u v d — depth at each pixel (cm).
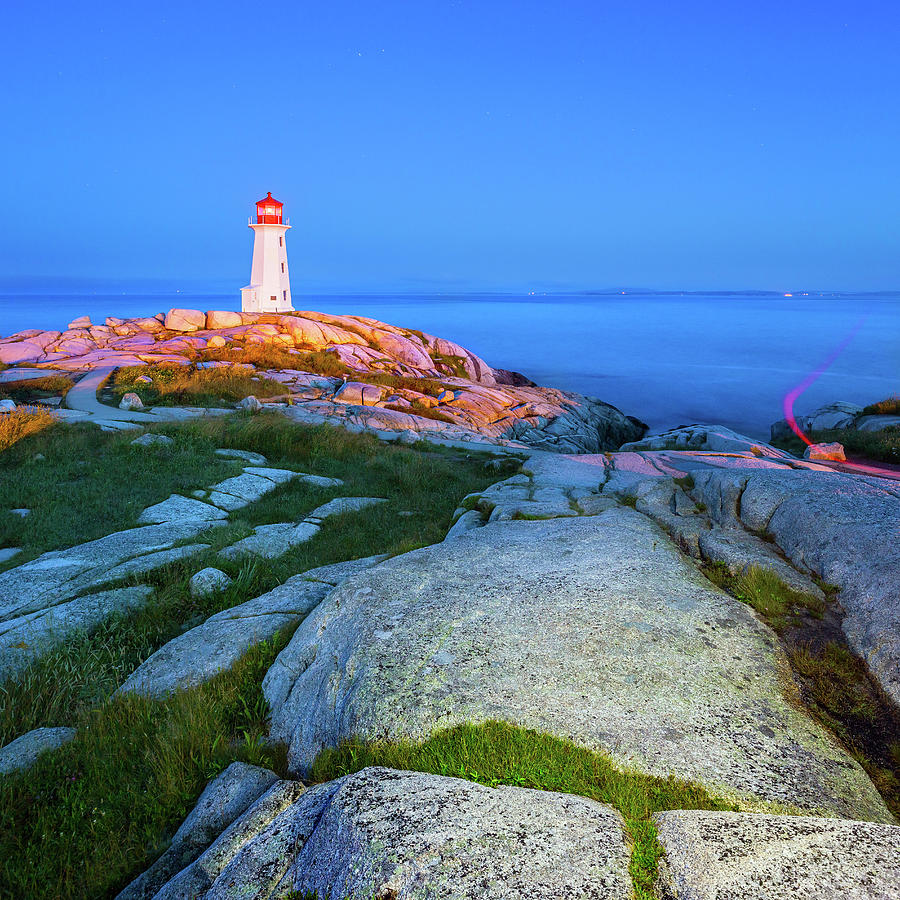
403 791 305
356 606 537
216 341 3400
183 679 547
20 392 2377
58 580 805
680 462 1373
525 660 440
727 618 508
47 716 535
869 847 270
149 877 337
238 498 1234
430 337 4309
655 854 273
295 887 278
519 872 252
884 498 669
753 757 357
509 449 1995
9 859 371
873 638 460
